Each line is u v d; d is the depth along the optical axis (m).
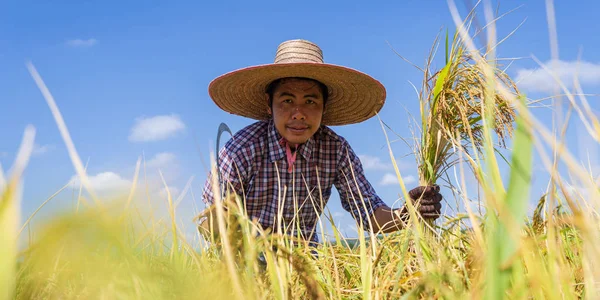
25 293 0.76
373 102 3.79
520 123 0.73
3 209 0.53
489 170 0.78
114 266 0.78
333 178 3.79
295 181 3.63
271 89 3.68
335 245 2.27
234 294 0.90
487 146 0.80
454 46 2.84
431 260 1.40
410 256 1.70
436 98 2.84
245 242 1.05
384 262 1.96
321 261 1.84
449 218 2.04
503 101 2.46
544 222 1.40
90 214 0.57
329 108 4.03
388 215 3.42
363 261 1.44
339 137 3.78
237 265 1.16
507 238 0.73
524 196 0.70
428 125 2.96
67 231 0.55
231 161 3.47
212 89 3.82
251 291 0.94
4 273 0.53
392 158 1.42
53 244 0.54
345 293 1.68
